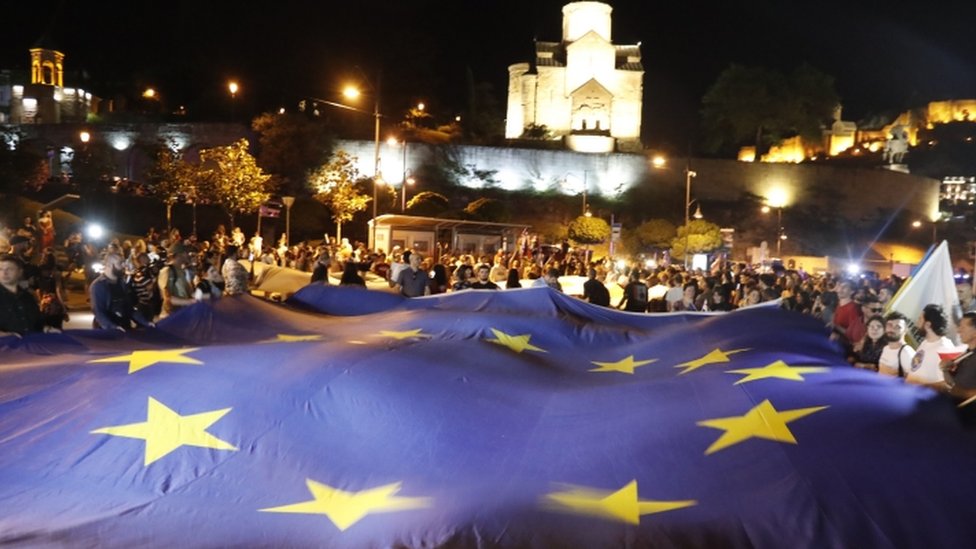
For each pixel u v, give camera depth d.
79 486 5.25
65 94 103.44
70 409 5.85
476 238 35.41
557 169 100.25
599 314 10.47
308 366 6.37
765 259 48.75
